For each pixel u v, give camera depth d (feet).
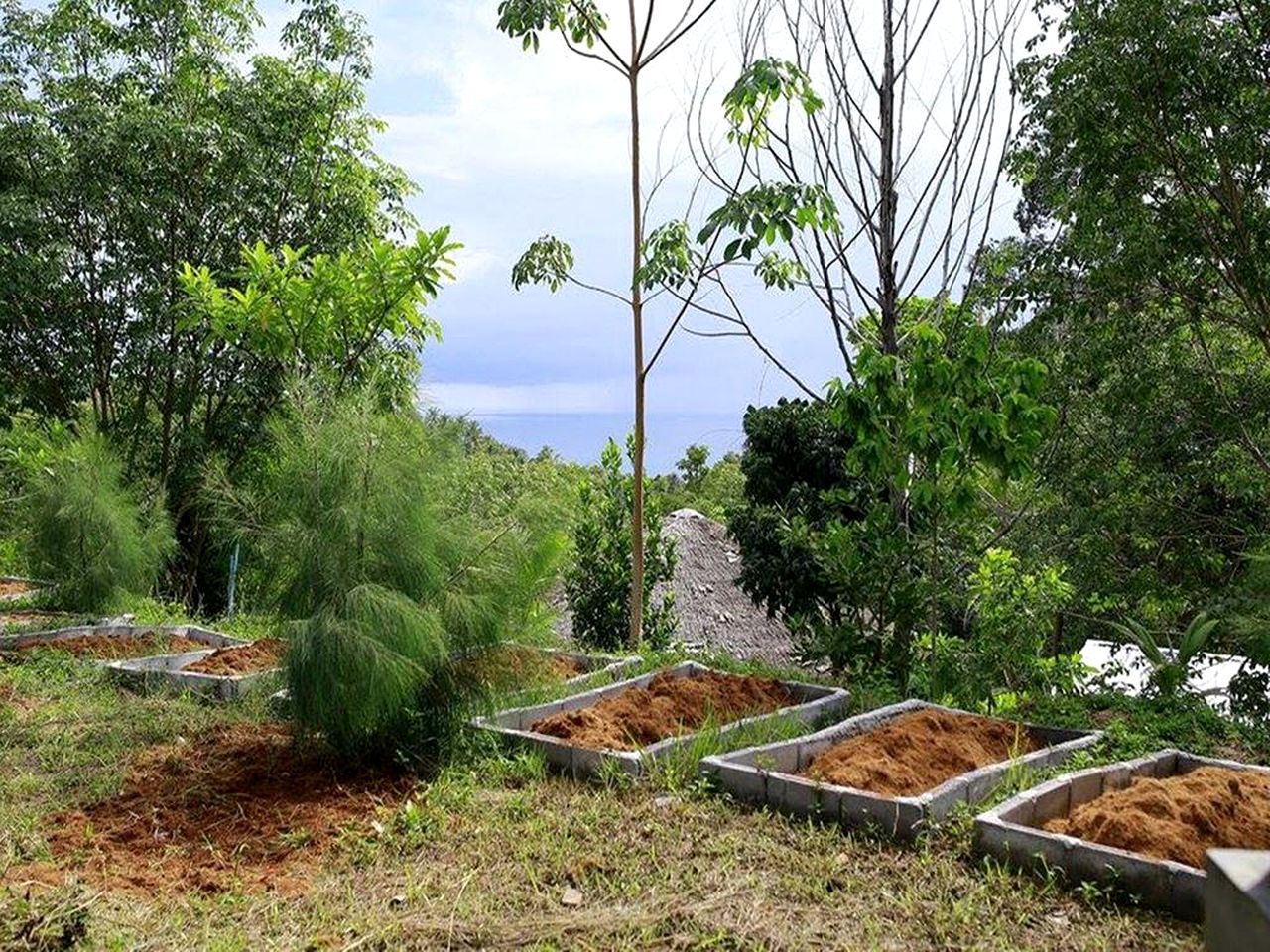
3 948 10.82
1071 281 32.99
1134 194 31.78
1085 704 21.27
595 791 15.62
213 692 20.77
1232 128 29.66
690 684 20.35
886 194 28.09
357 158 42.34
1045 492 35.19
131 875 12.96
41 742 17.87
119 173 37.50
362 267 29.35
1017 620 21.30
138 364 38.11
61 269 36.76
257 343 28.86
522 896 12.19
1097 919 11.64
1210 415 33.17
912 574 23.57
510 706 18.24
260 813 14.83
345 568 16.33
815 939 11.13
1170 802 13.34
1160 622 35.73
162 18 40.40
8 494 31.65
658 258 26.66
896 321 28.55
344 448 16.75
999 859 12.92
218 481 18.81
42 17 39.86
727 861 13.07
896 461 21.38
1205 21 29.12
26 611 28.73
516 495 18.47
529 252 29.35
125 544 27.35
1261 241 30.73
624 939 11.07
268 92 39.40
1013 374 20.67
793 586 29.40
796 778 14.71
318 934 11.30
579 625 31.96
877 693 20.92
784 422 30.09
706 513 49.49
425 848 13.64
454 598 16.62
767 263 28.86
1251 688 23.84
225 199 38.42
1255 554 25.48
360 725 15.80
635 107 28.30
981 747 17.19
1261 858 7.62
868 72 28.63
